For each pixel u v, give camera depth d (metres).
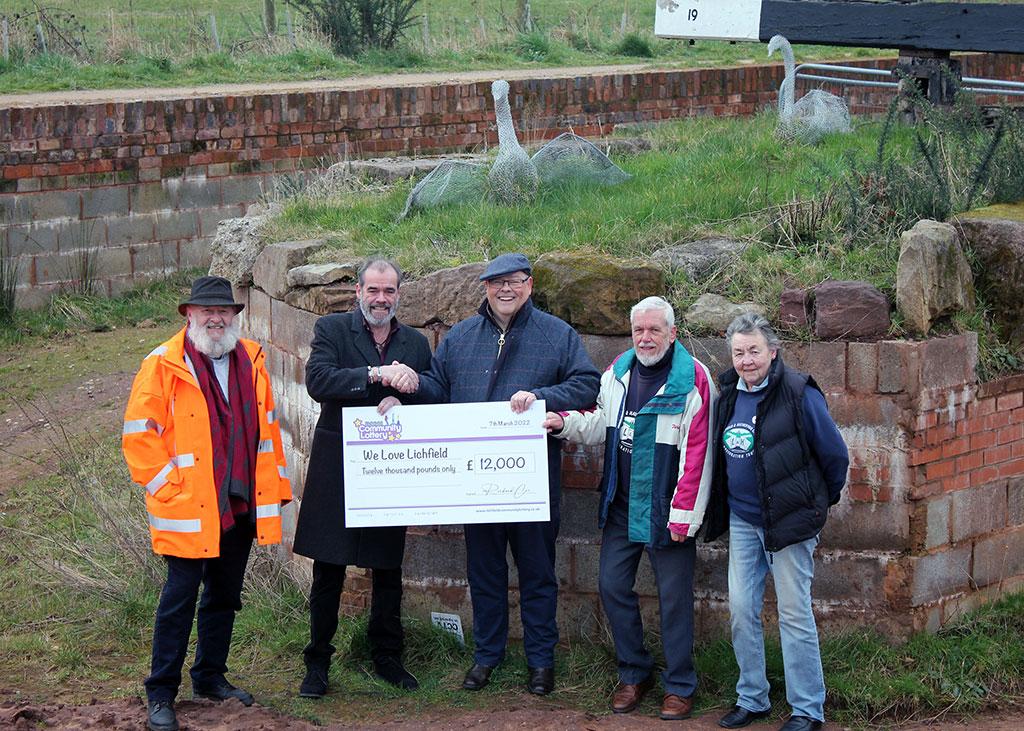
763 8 10.66
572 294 5.98
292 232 7.59
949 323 5.82
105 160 12.95
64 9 24.59
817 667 5.20
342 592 6.42
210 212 13.73
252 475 5.36
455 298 6.17
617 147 10.33
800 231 6.62
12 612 6.87
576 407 5.38
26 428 9.63
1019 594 6.13
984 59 18.31
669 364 5.32
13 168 12.40
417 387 5.39
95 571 7.16
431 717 5.46
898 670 5.56
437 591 6.21
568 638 6.10
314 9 20.02
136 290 13.27
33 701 5.74
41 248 12.66
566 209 7.62
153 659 5.22
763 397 5.07
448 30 22.39
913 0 10.27
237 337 5.36
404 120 14.84
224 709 5.45
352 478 5.42
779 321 5.80
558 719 5.36
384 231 7.44
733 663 5.69
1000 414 5.96
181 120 13.40
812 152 9.05
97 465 8.60
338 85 15.49
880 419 5.62
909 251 5.62
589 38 22.14
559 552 6.06
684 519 5.22
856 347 5.61
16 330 12.03
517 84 15.48
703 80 16.73
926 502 5.68
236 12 26.08
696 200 7.38
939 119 7.76
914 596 5.70
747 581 5.21
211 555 5.13
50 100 13.77
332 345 5.47
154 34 19.92
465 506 5.42
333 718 5.48
